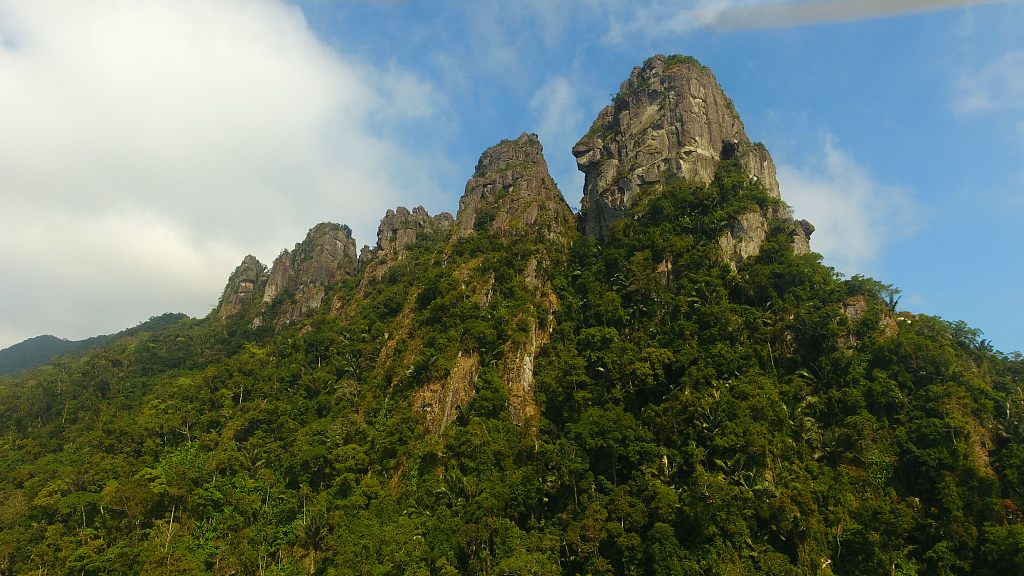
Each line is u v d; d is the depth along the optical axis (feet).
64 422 393.70
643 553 201.57
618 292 327.67
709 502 206.18
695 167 386.11
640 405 265.54
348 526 242.58
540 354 309.63
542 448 250.37
